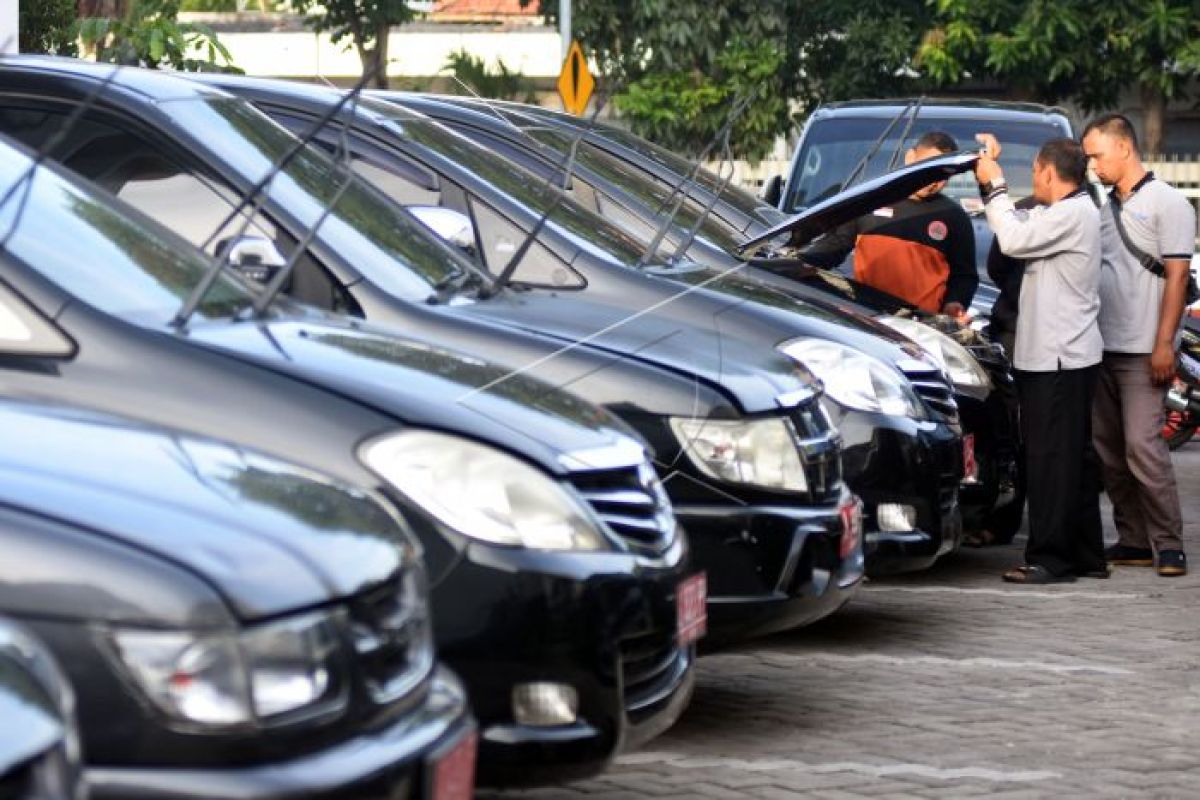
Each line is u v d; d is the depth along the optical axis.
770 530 11.22
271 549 6.31
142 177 11.02
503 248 13.06
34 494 6.21
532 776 8.43
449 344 10.62
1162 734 12.10
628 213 16.52
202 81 13.60
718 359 11.54
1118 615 15.98
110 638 5.84
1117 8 49.28
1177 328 17.88
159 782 5.83
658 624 8.89
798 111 51.59
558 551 8.52
